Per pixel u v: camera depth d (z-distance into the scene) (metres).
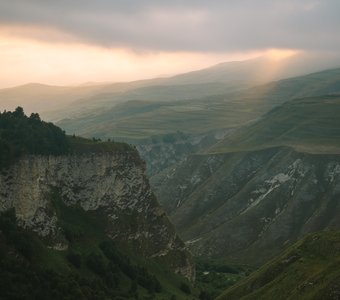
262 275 150.88
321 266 136.50
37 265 144.75
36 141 172.50
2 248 139.38
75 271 157.62
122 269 177.38
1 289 129.25
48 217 165.25
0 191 152.62
